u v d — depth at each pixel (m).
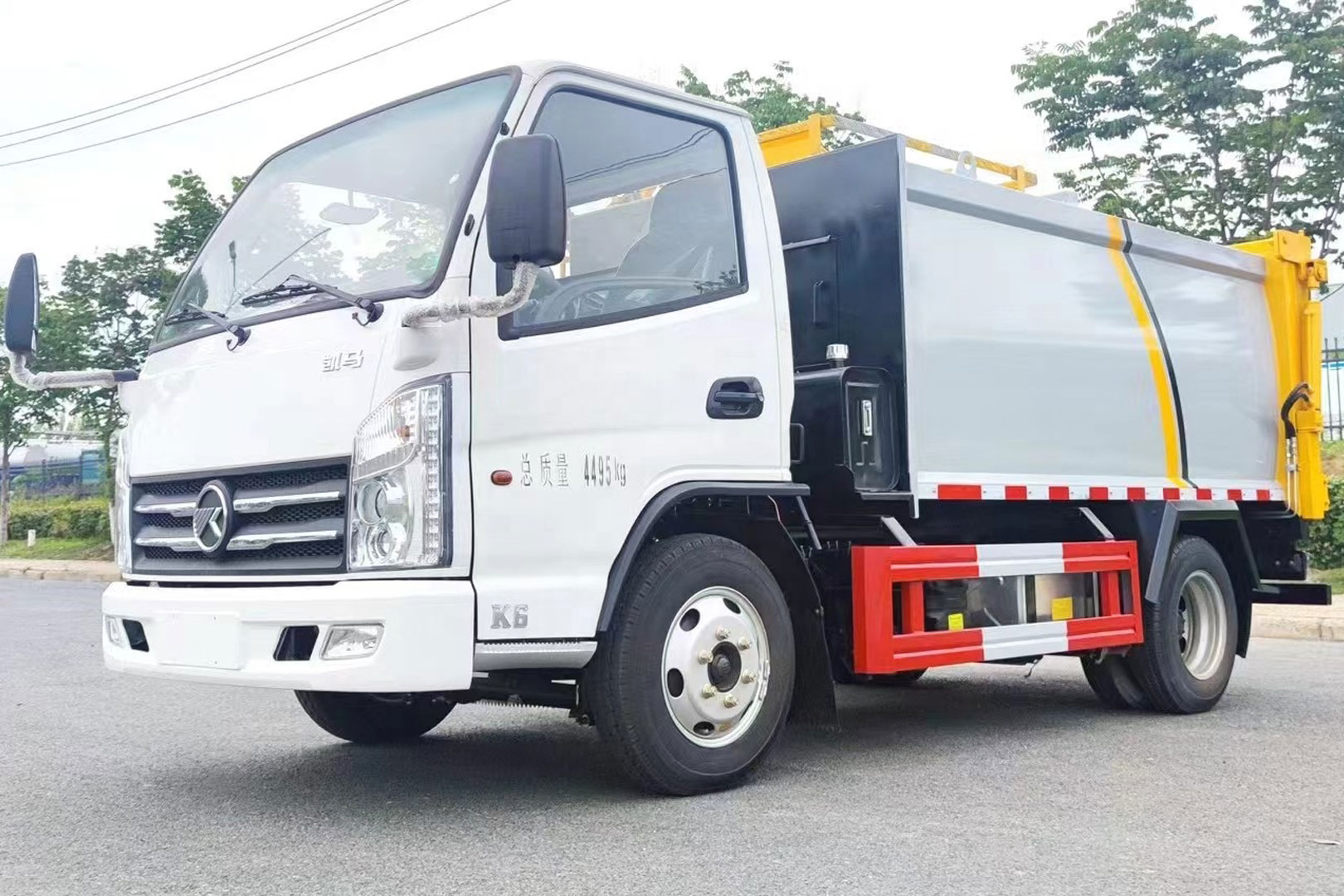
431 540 4.50
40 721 7.23
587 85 5.25
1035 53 22.36
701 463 5.31
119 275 22.97
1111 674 7.68
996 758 6.13
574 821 4.80
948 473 6.41
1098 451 7.36
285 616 4.51
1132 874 4.15
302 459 4.73
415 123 5.31
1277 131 20.45
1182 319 8.12
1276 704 8.05
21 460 38.50
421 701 5.82
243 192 5.92
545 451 4.80
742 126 5.84
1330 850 4.46
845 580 6.00
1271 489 8.79
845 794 5.29
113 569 23.36
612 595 4.92
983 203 6.71
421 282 4.75
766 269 5.73
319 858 4.32
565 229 4.40
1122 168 21.45
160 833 4.70
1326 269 9.12
